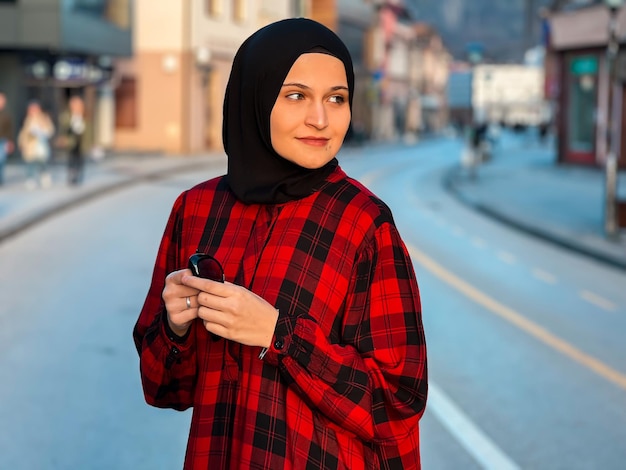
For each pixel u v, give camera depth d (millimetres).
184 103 36250
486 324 8453
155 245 12500
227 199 2059
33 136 19156
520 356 7230
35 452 4781
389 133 76438
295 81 1863
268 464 1825
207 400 1937
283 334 1778
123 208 17047
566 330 8336
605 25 27969
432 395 6059
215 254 1999
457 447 5078
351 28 63875
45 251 11750
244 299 1754
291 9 50125
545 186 25156
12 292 9000
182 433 5156
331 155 1918
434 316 8758
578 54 30250
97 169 25422
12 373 6176
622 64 27875
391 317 1896
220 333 1755
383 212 1959
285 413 1854
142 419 5348
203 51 35750
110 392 5824
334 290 1889
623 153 28391
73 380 6051
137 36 36219
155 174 24828
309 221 1924
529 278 11453
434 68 99438
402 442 1914
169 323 1941
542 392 6211
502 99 136625
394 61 79125
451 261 12680
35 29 25359
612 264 12820
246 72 1914
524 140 71750
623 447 5164
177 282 1782
